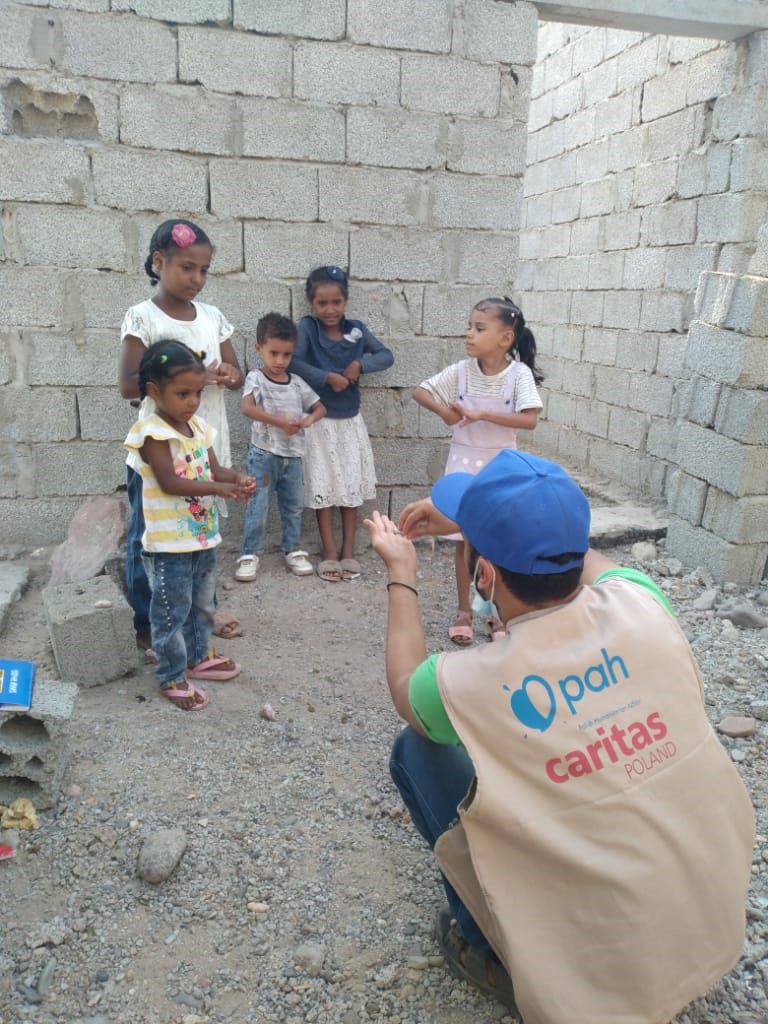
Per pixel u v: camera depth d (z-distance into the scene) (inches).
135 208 171.5
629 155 246.7
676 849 62.7
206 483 117.3
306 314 184.9
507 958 66.1
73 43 160.9
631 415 255.8
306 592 176.7
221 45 166.7
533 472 66.2
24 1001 78.3
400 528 88.1
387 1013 78.0
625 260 252.7
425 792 80.0
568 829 62.4
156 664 141.6
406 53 174.9
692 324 189.5
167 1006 78.3
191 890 91.8
